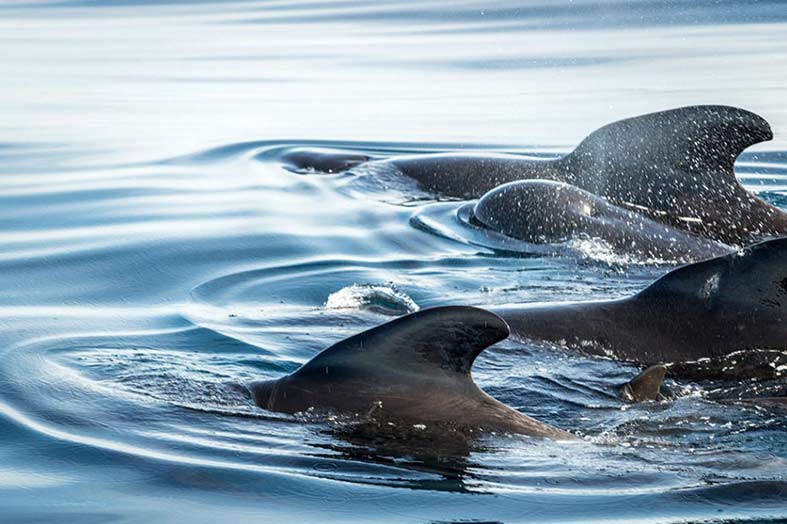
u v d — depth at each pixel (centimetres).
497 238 5409
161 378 3222
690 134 5816
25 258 4866
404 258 5025
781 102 9462
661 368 3350
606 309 3856
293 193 6319
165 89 10681
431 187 6506
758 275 3759
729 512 2470
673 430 2997
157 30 17112
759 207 5691
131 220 5591
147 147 7662
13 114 9138
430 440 2733
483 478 2606
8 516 2461
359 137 8169
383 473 2622
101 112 9250
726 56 12862
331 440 2756
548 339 3744
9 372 3312
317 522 2431
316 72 11906
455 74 11744
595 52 13650
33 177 6650
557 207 5425
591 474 2642
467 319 2797
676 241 5325
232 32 16600
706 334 3747
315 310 4134
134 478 2625
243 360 3494
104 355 3500
